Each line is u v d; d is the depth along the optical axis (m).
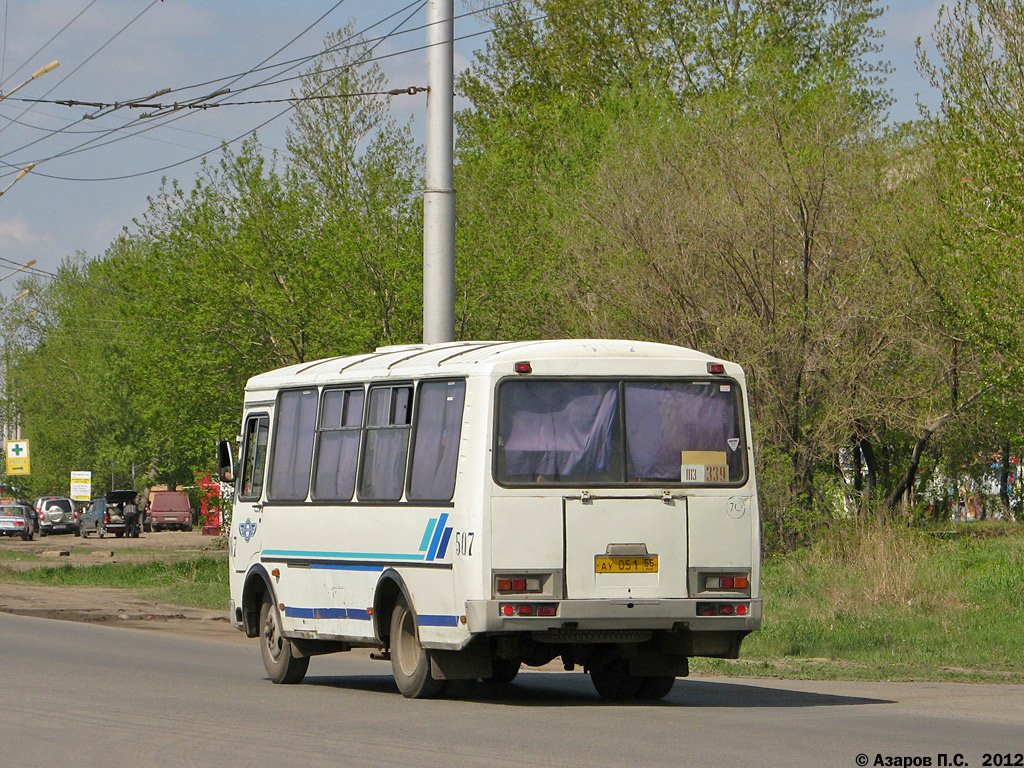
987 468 100.25
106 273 92.25
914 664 39.53
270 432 35.78
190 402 83.44
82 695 29.64
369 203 83.50
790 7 115.25
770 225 72.44
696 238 72.94
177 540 155.88
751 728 24.28
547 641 27.77
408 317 80.12
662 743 22.22
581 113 103.56
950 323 75.56
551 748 21.67
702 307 73.25
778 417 71.81
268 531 35.12
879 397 74.06
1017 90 69.06
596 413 28.36
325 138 99.00
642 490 28.19
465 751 21.39
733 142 74.56
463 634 27.58
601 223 77.31
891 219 73.88
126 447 192.88
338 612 31.95
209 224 83.94
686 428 28.78
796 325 71.00
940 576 53.56
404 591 29.42
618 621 27.55
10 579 84.00
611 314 75.19
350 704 28.36
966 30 69.88
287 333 81.38
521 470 27.73
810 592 54.28
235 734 23.50
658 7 119.75
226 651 44.94
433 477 28.95
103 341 197.62
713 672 38.09
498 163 88.06
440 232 51.59
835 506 71.69
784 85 76.25
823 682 35.66
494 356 28.27
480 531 27.38
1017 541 71.00
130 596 72.12
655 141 78.12
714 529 28.48
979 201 70.38
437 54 51.97
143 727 24.41
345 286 80.44
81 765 20.28
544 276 79.06
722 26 115.69
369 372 31.80
